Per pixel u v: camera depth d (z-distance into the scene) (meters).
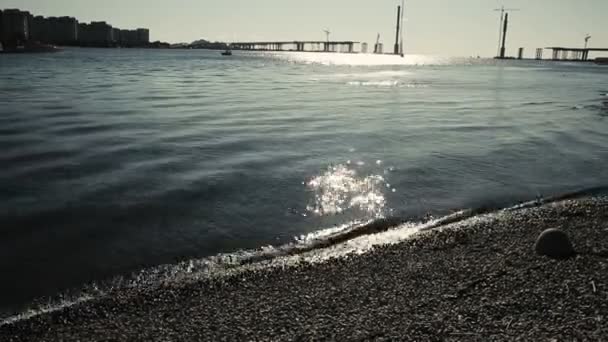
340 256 5.80
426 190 9.08
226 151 12.00
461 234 6.48
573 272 4.99
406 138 14.36
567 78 60.50
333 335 3.90
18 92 25.97
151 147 12.16
